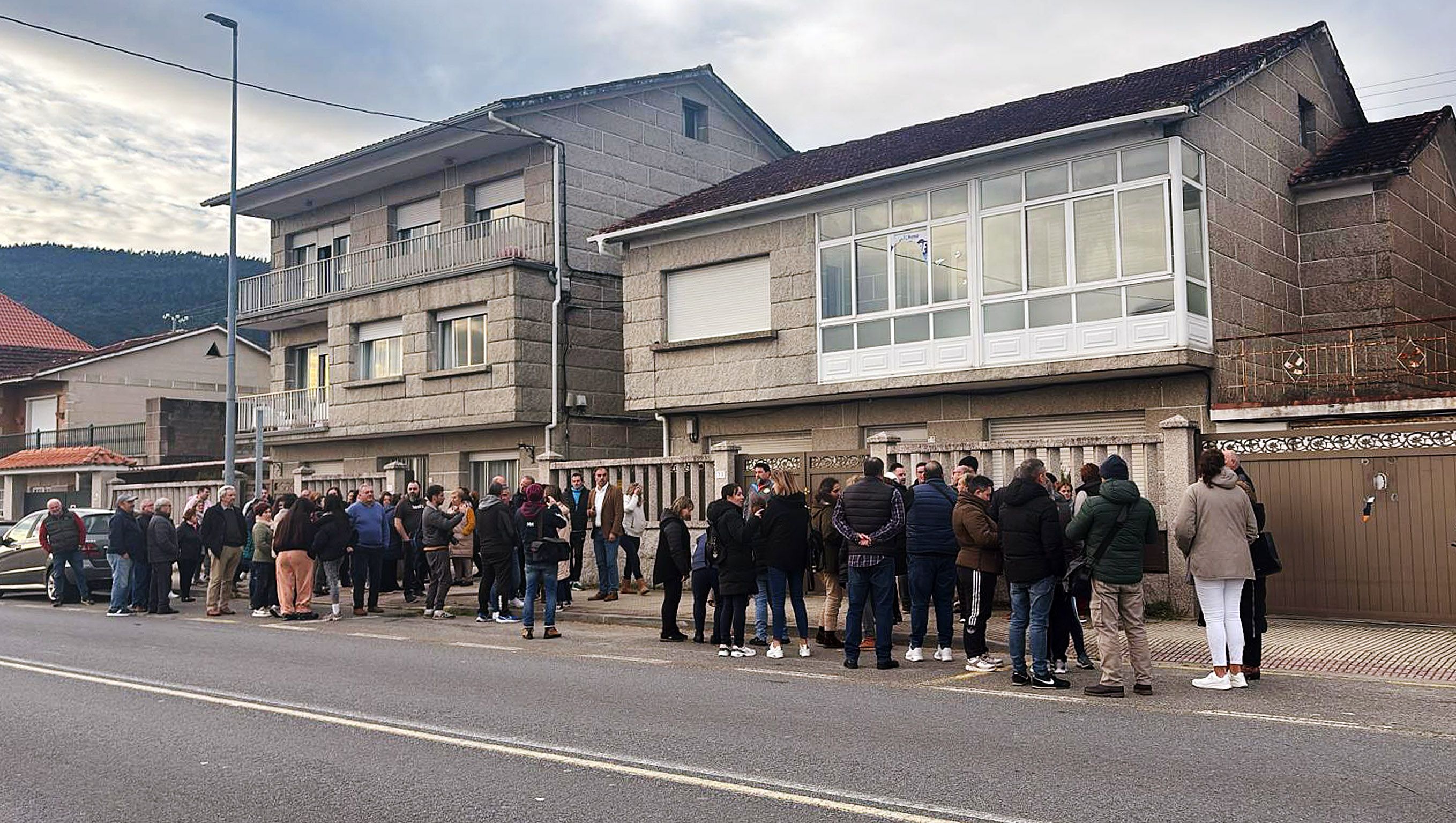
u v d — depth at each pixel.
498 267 25.56
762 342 21.84
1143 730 7.70
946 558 11.23
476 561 19.59
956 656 11.67
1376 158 20.61
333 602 16.22
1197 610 13.31
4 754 7.31
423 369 27.16
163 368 41.34
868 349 20.36
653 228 22.95
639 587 18.06
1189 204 17.53
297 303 30.48
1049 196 18.38
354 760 7.04
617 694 9.37
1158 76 20.97
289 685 9.95
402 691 9.59
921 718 8.20
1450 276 23.22
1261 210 19.77
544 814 5.81
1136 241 17.47
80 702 9.18
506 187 27.56
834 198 20.88
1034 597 9.59
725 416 23.19
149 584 18.03
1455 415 16.23
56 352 46.28
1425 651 10.95
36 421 40.88
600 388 26.88
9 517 36.00
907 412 20.62
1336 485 13.18
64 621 16.09
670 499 18.77
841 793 6.11
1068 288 18.11
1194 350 17.19
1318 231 20.89
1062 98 22.02
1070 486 13.29
